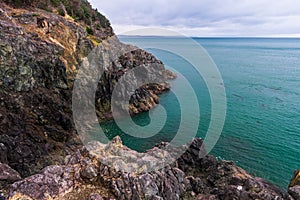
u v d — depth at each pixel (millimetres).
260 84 82875
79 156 21781
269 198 19516
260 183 21828
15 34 37938
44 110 37594
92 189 18578
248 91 72750
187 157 29094
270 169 32438
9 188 17562
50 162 31500
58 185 18250
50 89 41312
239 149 37281
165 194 19844
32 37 41219
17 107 34781
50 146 34156
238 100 62656
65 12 62750
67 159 22453
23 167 28938
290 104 59688
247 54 184250
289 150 36844
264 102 61281
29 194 17000
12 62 35875
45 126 36438
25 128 33625
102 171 19562
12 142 30047
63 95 43312
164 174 21078
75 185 18766
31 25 44031
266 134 42094
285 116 50844
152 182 19078
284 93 70875
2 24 37844
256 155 35719
